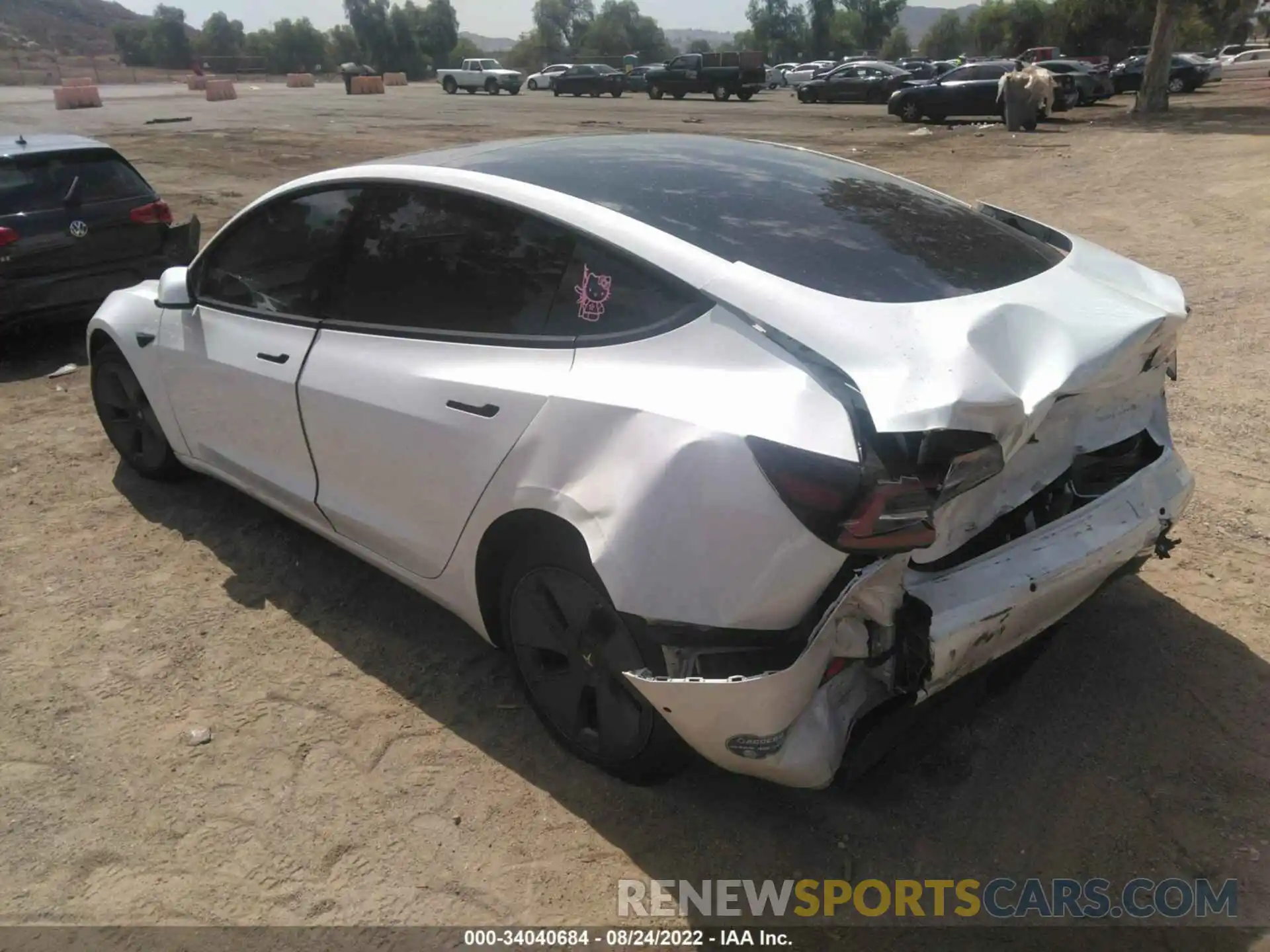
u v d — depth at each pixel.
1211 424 5.16
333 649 3.58
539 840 2.70
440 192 3.13
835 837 2.68
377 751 3.05
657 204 2.86
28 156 6.98
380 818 2.79
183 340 4.10
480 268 2.99
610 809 2.80
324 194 3.51
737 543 2.25
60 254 6.93
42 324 7.04
